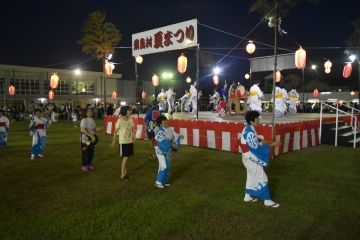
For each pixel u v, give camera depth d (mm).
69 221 4598
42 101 34531
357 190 5969
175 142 6441
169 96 15430
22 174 7359
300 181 6621
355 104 26688
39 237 4105
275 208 5047
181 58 12477
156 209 5055
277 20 8508
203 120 10992
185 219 4652
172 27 11820
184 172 7496
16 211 5020
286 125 9695
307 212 4879
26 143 12562
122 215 4820
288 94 16391
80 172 7566
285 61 17547
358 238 4012
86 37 24531
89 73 38500
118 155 9750
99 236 4125
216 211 4953
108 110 25500
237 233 4176
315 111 27922
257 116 5125
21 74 33812
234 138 9953
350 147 10961
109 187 6324
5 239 4047
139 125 13609
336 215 4746
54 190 6121
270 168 7801
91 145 7789
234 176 7078
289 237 4062
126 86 42219
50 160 8984
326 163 8297
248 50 14719
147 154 9898
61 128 19547
